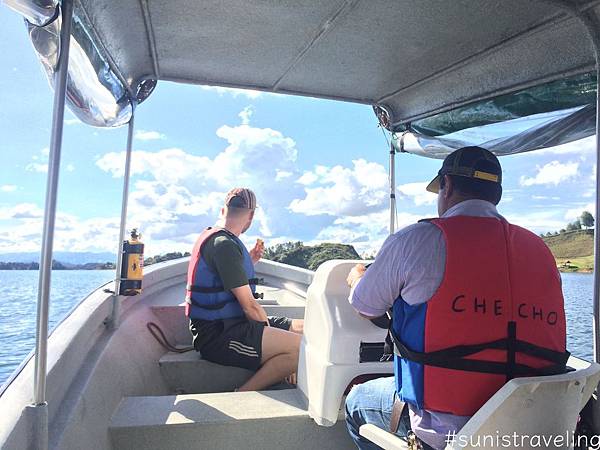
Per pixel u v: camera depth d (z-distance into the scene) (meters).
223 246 2.66
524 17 2.00
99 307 2.34
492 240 1.42
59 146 1.44
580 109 2.21
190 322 2.82
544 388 1.26
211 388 2.82
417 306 1.43
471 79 2.68
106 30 2.11
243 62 2.72
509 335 1.36
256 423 1.98
